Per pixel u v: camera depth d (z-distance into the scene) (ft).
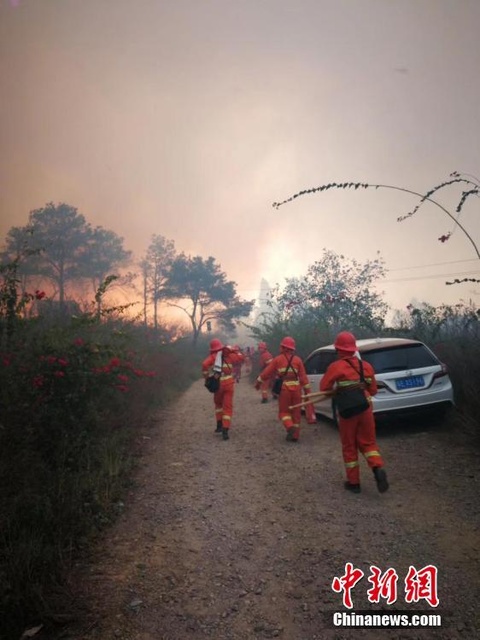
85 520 13.02
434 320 31.89
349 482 15.79
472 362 23.80
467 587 9.68
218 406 26.55
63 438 16.72
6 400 14.37
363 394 15.62
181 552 12.00
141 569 11.08
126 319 42.63
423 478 16.44
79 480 15.38
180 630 8.70
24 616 8.92
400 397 21.04
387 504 14.46
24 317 20.25
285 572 10.78
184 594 9.94
